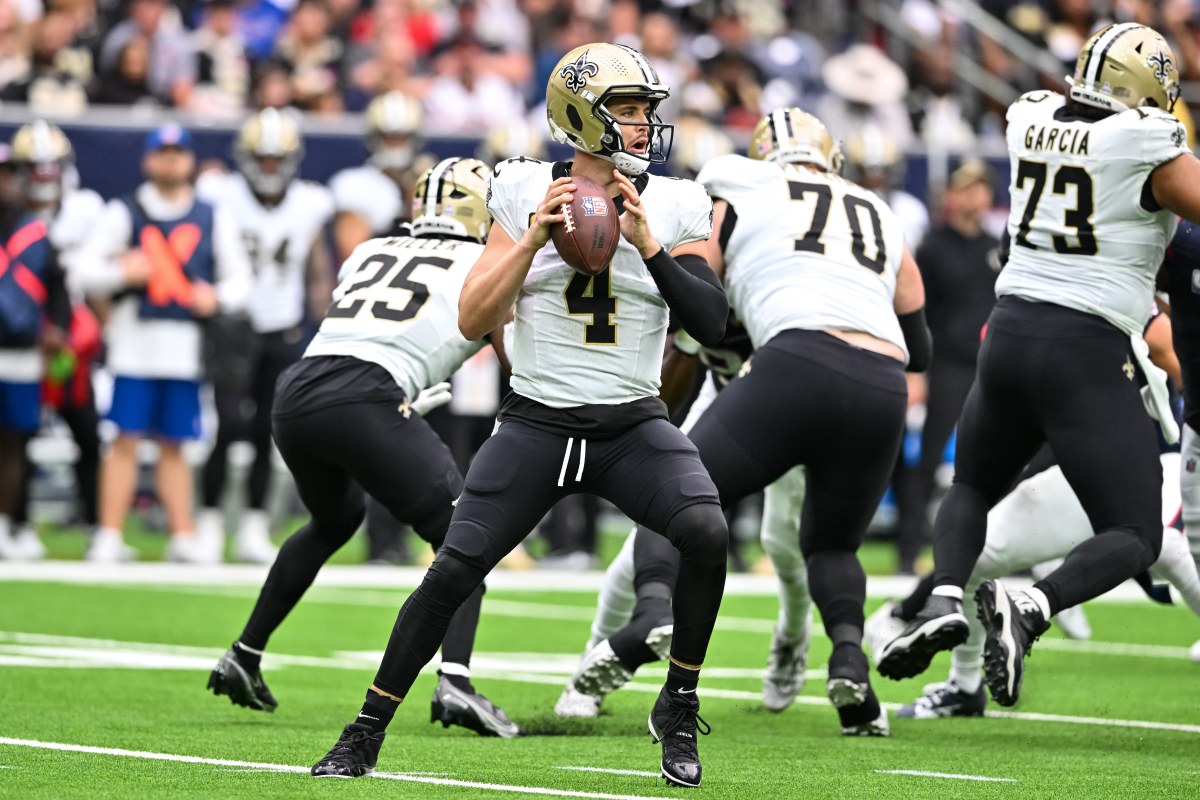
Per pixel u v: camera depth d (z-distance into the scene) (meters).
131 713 21.53
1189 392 20.70
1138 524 19.28
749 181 21.80
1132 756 19.55
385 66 52.62
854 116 55.88
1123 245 19.48
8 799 15.48
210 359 41.38
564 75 16.72
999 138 59.22
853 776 17.83
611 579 22.80
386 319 21.23
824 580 21.19
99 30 55.09
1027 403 19.94
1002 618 18.50
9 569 39.88
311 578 21.53
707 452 20.28
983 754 19.61
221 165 47.06
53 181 41.38
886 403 20.50
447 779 17.05
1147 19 63.78
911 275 22.03
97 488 44.00
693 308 16.47
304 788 16.19
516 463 16.77
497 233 17.08
